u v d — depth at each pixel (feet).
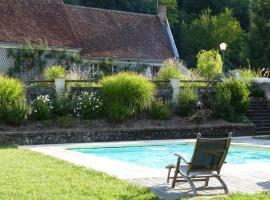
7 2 116.16
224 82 87.45
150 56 130.93
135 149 65.36
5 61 103.35
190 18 232.32
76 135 69.46
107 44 127.24
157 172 40.37
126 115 75.10
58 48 108.88
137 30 139.03
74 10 132.05
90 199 28.50
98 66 120.98
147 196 29.94
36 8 119.96
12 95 70.13
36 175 36.09
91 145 63.52
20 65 103.09
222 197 30.17
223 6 236.63
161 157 60.70
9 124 69.46
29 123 71.26
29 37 110.01
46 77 84.69
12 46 104.63
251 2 186.50
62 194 29.66
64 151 55.01
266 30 180.04
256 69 179.01
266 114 88.17
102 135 71.20
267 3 180.86
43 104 72.69
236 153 63.77
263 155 61.52
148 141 69.31
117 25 136.46
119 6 203.21
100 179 35.47
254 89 94.89
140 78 78.64
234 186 34.30
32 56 103.65
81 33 126.62
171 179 36.76
